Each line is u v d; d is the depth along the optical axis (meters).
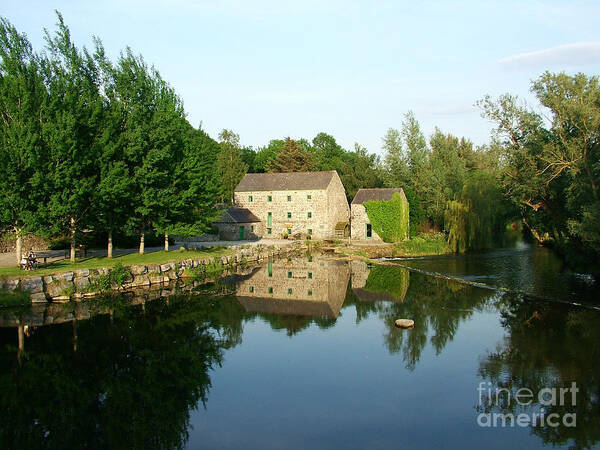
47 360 16.39
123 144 30.11
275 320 21.81
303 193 60.56
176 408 12.77
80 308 23.11
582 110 29.39
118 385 14.45
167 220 34.81
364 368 15.59
